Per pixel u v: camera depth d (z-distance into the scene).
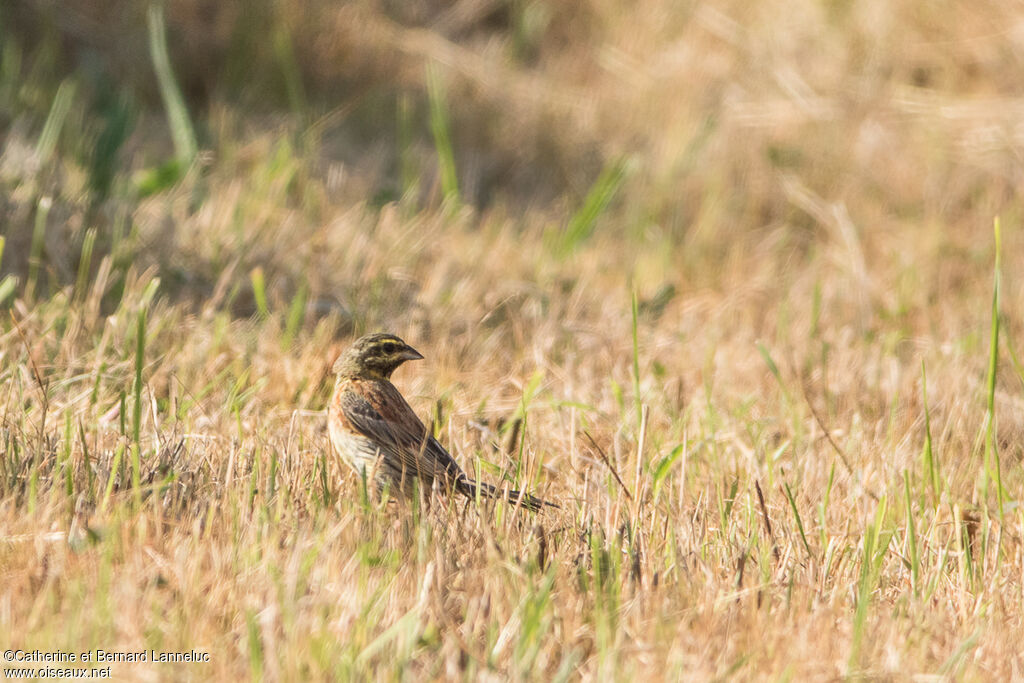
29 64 18.77
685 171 18.55
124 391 10.01
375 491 8.88
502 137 19.25
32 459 8.34
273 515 7.82
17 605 6.47
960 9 20.89
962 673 6.86
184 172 15.60
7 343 10.66
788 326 14.12
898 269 16.20
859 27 21.05
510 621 6.72
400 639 6.37
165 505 7.82
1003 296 15.52
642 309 14.12
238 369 10.91
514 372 11.84
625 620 6.95
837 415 11.59
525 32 21.84
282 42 19.84
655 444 10.05
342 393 9.21
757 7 21.81
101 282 11.70
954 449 10.79
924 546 8.56
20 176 14.16
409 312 12.91
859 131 19.45
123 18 19.88
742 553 7.88
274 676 6.07
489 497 8.51
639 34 21.81
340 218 15.24
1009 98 20.08
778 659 6.70
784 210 18.14
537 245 16.00
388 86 20.03
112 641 6.25
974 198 18.56
